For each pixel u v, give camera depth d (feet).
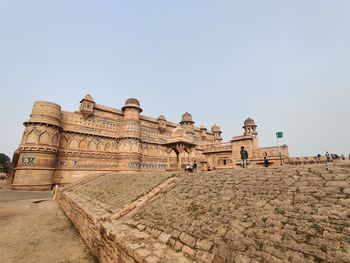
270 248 12.89
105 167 119.34
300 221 14.02
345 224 12.39
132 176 48.19
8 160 215.51
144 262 14.60
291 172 21.09
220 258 13.76
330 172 18.24
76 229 37.17
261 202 17.87
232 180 24.64
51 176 95.14
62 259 24.81
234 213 17.72
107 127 126.00
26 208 55.62
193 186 27.63
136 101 138.21
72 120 111.86
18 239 31.86
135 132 131.85
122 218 26.25
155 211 24.58
